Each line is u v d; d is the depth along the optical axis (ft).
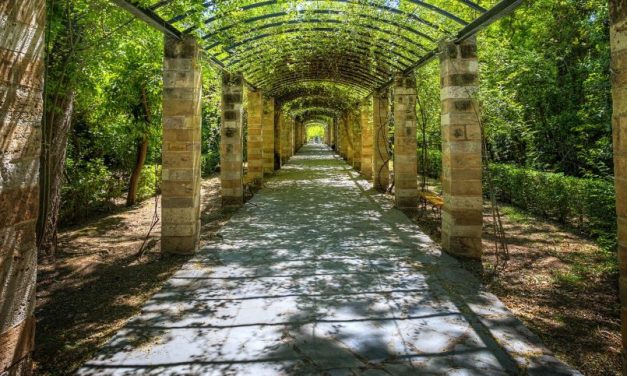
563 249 17.08
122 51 19.89
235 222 22.59
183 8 14.34
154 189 34.63
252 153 36.99
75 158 27.71
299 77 37.42
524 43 31.73
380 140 35.01
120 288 12.73
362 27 21.22
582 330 9.77
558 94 28.25
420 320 10.14
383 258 15.69
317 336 9.32
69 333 9.74
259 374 7.80
